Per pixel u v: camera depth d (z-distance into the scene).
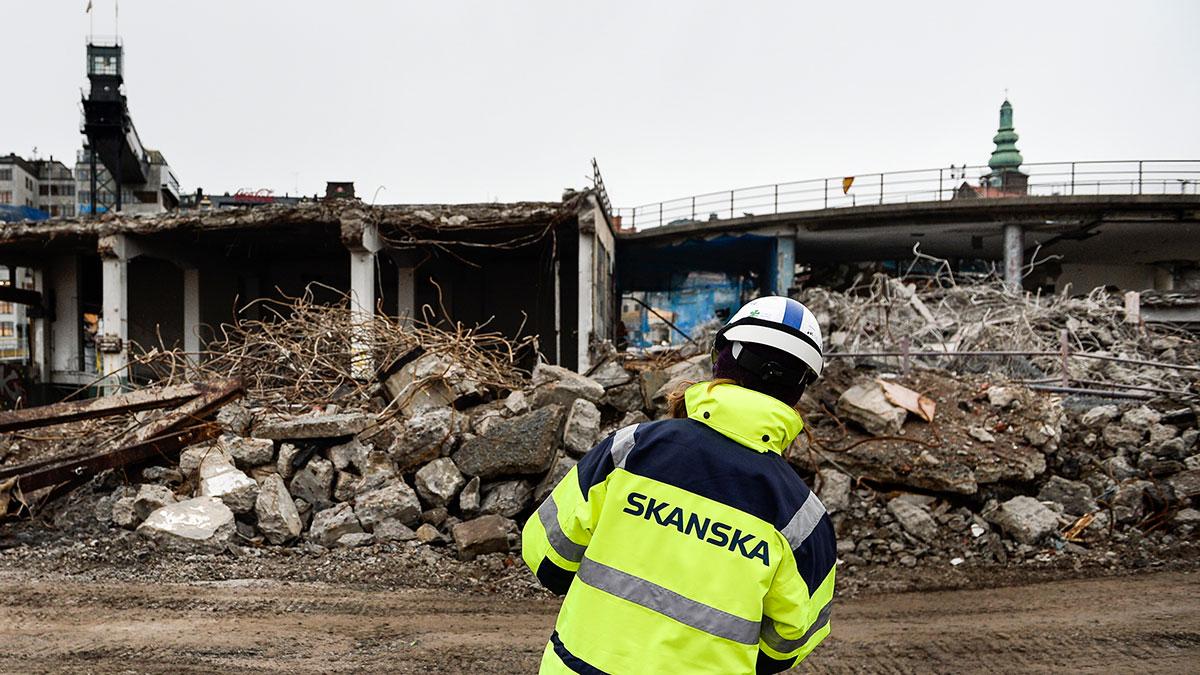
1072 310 14.88
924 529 6.56
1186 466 7.24
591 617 1.66
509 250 19.84
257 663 4.19
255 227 16.27
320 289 21.97
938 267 24.91
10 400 19.20
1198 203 18.56
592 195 15.27
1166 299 16.53
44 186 73.50
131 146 43.06
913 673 4.20
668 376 8.29
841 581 5.88
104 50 38.69
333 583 5.60
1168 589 5.54
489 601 5.33
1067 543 6.43
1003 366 11.57
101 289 21.42
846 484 6.94
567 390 7.98
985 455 7.11
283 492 6.79
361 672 4.10
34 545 6.31
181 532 6.19
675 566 1.63
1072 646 4.55
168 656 4.25
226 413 7.77
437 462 6.96
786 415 1.73
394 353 9.62
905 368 9.05
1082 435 7.84
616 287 24.33
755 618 1.58
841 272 24.53
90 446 8.35
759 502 1.64
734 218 21.19
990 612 5.14
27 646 4.36
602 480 1.80
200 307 20.16
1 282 19.25
